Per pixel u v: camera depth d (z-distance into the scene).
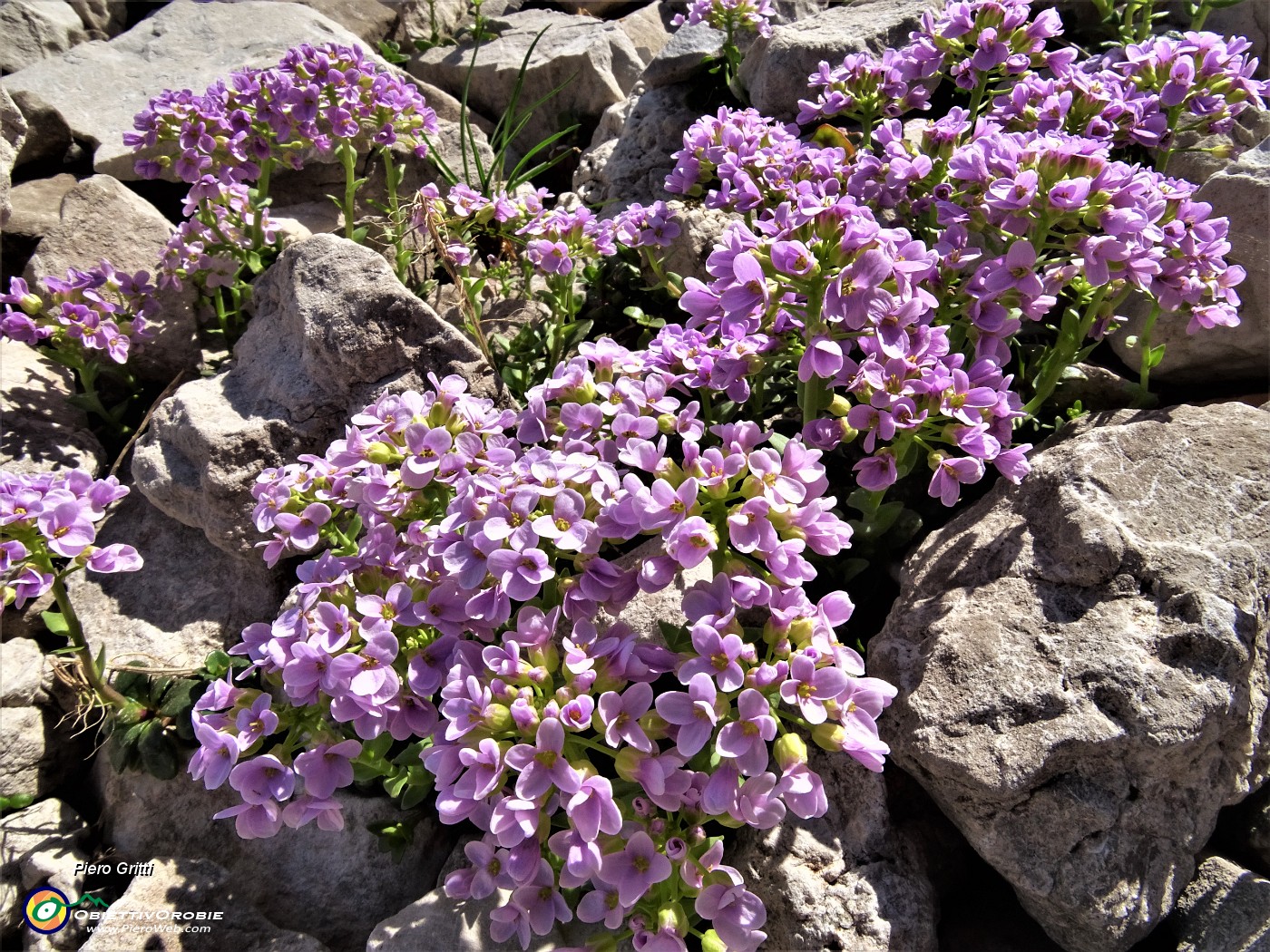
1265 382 0.26
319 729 0.18
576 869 0.15
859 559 0.22
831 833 0.19
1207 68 0.26
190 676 0.24
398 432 0.19
